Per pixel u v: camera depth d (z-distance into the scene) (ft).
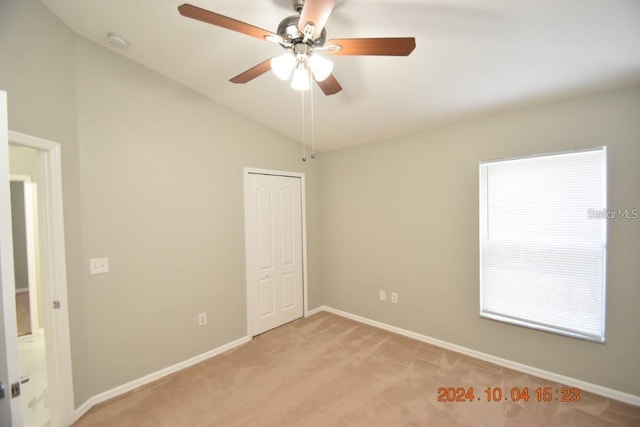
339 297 12.86
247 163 10.47
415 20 5.39
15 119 5.25
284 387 7.62
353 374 8.14
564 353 7.45
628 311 6.61
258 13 5.70
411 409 6.69
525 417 6.35
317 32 4.32
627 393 6.65
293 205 12.30
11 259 3.55
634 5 4.48
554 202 7.45
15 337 3.55
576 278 7.20
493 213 8.45
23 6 5.42
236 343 10.07
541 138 7.68
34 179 10.76
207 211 9.34
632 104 6.49
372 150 11.42
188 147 8.87
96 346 7.06
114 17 6.20
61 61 6.34
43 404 7.09
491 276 8.54
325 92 6.16
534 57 5.97
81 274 6.80
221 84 8.63
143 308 7.91
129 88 7.66
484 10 4.94
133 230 7.73
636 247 6.50
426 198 9.91
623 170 6.60
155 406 6.94
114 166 7.40
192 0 5.44
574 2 4.57
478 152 8.75
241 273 10.30
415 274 10.25
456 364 8.57
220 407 6.88
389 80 7.34
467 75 6.81
